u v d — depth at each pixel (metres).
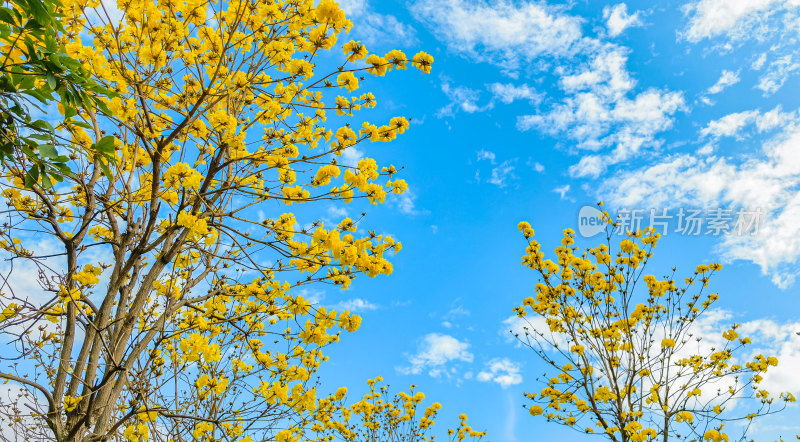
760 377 4.53
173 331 2.65
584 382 4.63
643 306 4.81
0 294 2.48
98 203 3.14
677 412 4.42
